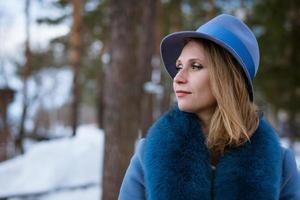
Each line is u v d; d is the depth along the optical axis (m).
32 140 19.14
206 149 1.33
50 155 8.41
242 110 1.39
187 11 14.38
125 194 1.43
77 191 7.03
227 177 1.28
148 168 1.32
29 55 15.80
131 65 4.73
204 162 1.30
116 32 4.73
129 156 4.68
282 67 11.80
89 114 53.66
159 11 12.41
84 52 17.34
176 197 1.26
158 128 1.38
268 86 12.68
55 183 7.50
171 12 13.17
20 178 7.89
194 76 1.40
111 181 4.64
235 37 1.41
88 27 14.39
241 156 1.31
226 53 1.40
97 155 8.43
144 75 9.76
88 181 7.56
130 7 4.71
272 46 11.67
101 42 17.50
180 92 1.42
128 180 1.44
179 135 1.33
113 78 4.73
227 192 1.27
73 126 13.85
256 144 1.34
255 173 1.28
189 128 1.35
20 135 15.30
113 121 4.69
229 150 1.34
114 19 4.76
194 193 1.26
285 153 1.43
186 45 1.44
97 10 13.37
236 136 1.32
